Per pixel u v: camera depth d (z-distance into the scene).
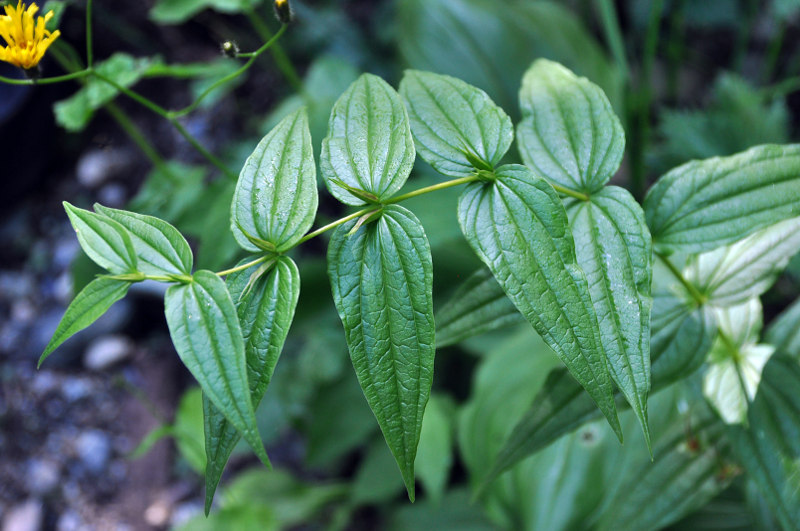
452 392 1.07
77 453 1.23
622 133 0.54
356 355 0.51
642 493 0.61
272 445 1.21
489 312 0.55
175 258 0.51
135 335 1.33
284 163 0.52
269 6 1.32
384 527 1.01
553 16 1.01
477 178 0.52
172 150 1.42
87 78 0.78
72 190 1.45
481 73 0.98
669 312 0.58
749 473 0.58
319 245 1.20
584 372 0.50
